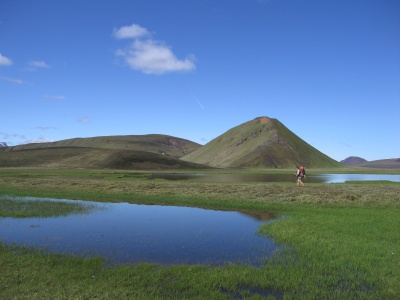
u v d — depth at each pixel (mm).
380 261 13453
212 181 66625
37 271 12211
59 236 18188
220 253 15188
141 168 170625
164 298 10227
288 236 17734
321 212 25891
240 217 24938
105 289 10742
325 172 152000
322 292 10711
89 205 30750
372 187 45500
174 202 33000
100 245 16328
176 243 16906
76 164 168000
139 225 21531
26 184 50531
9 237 17859
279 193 37688
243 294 10578
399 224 20594
